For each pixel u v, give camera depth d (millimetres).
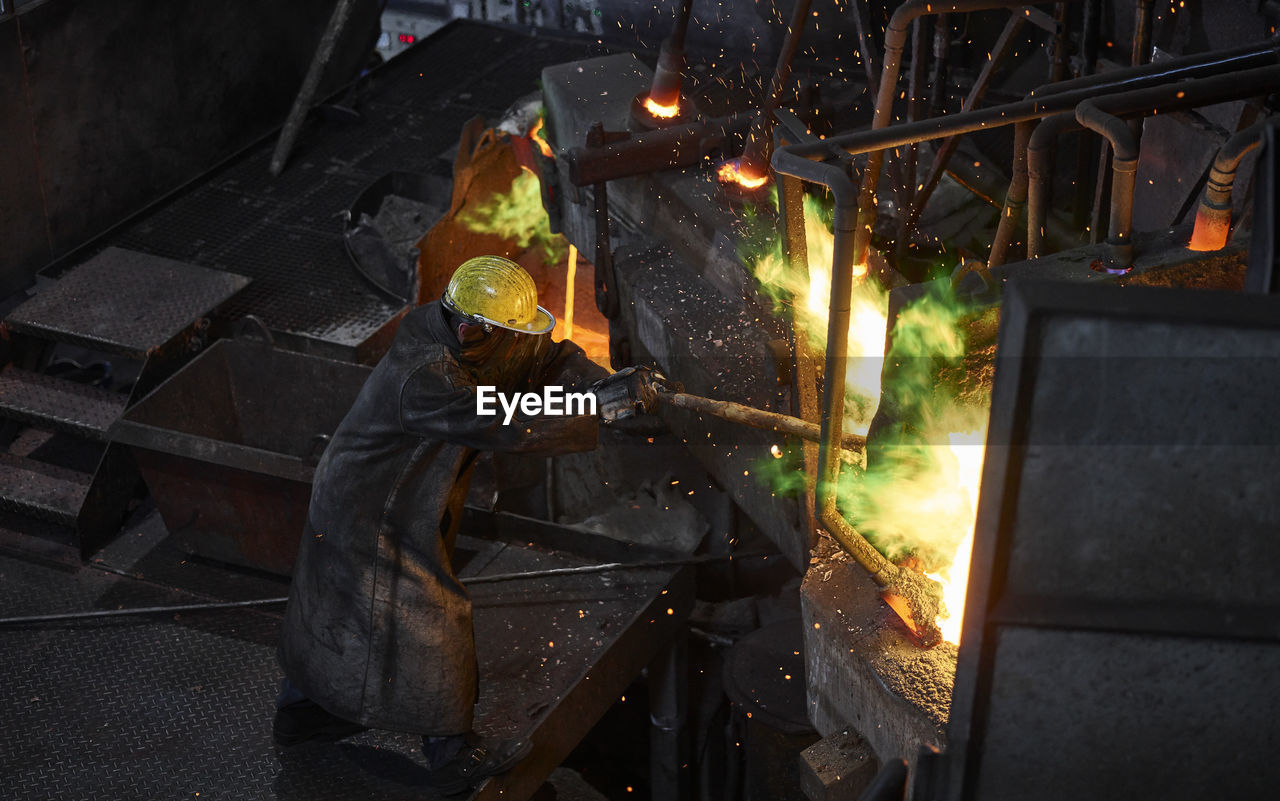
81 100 7082
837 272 2830
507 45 9078
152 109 7555
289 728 4086
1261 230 1979
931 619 3150
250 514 4910
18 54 6637
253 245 7152
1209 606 1949
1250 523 1871
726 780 5633
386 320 6508
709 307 4691
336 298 6680
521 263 7805
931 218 6496
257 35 8188
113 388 6820
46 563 5316
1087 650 2000
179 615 4859
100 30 7070
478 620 4691
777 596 5957
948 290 3027
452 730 3713
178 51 7613
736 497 4648
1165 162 5586
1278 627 1939
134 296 6254
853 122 7434
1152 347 1758
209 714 4402
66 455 6133
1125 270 3094
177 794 4090
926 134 3203
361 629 3605
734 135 5152
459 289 3379
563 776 5781
